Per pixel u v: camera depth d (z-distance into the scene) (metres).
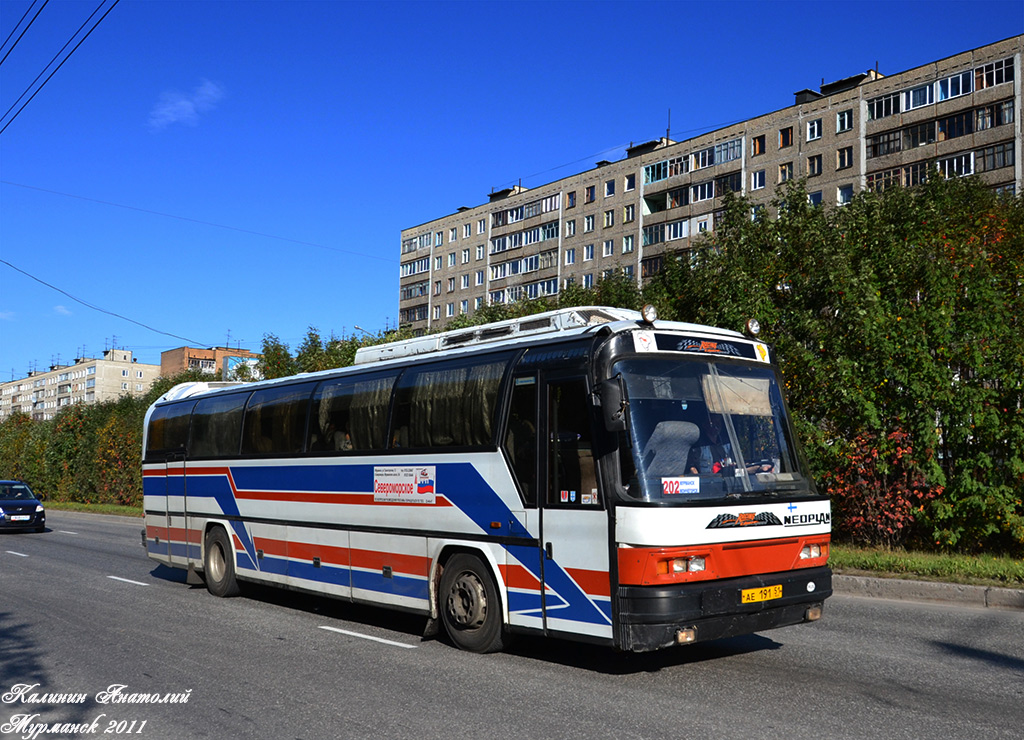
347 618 10.73
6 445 57.84
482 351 8.71
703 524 6.94
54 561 17.75
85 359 166.38
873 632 9.06
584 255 72.31
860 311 14.81
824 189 55.66
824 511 7.79
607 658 8.03
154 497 14.72
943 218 16.77
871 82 53.66
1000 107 47.84
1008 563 12.14
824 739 5.56
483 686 7.09
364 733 5.91
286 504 11.26
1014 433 13.62
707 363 7.71
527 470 7.84
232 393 12.98
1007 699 6.50
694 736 5.66
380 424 9.77
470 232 84.62
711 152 62.72
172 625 10.26
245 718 6.33
